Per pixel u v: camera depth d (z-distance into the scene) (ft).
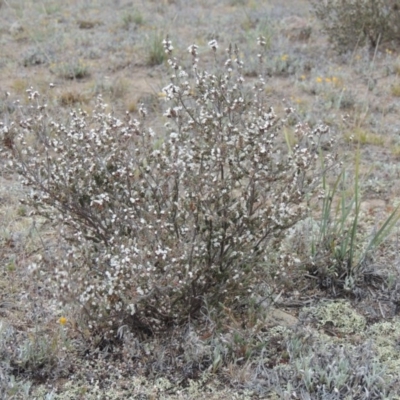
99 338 11.12
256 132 10.98
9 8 39.19
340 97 23.17
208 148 11.04
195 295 11.22
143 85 26.61
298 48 31.40
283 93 25.29
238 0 42.63
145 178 11.37
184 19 37.70
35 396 10.21
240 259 11.28
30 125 12.15
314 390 10.28
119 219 11.16
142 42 31.83
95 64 29.27
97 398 10.21
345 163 19.11
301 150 11.66
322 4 32.50
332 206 16.60
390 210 16.46
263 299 11.73
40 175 11.90
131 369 10.75
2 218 15.61
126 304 10.62
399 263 13.65
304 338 11.40
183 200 11.08
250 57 28.19
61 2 42.34
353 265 13.46
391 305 12.72
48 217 11.71
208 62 29.04
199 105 12.06
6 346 10.92
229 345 10.97
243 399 10.25
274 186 12.01
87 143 11.51
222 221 10.97
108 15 38.86
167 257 10.39
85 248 11.09
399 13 29.84
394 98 24.76
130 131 11.67
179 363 10.86
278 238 11.92
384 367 10.60
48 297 12.57
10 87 26.02
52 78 27.22
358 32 30.12
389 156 19.97
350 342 11.65
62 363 10.77
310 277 13.34
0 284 13.00
